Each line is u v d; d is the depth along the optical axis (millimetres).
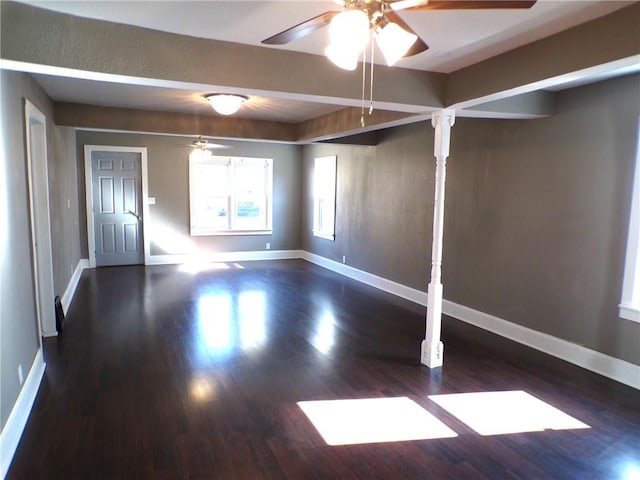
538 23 2406
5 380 2406
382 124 4406
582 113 3686
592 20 2363
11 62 2273
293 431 2725
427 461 2457
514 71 2850
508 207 4398
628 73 3285
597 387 3371
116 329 4508
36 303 3344
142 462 2396
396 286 6121
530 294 4211
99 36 2443
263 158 8656
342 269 7496
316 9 2273
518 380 3484
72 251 6277
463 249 4969
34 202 4137
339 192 7508
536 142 4086
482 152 4668
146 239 7953
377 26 1855
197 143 7770
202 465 2383
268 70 2898
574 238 3793
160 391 3203
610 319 3541
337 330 4609
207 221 8438
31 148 4078
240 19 2414
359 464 2420
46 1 2209
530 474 2359
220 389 3252
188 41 2672
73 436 2623
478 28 2480
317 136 5688
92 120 5121
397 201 6043
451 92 3396
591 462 2469
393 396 3197
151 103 4965
